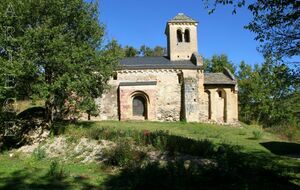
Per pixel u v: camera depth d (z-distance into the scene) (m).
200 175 15.86
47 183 15.66
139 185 14.95
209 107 48.50
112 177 16.95
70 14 29.92
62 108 34.12
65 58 26.53
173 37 51.00
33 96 26.23
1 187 14.83
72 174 17.69
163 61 49.62
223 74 51.31
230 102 48.75
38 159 22.48
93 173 18.02
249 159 20.31
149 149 20.81
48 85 26.08
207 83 48.12
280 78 14.18
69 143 25.34
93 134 25.64
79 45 29.48
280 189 14.54
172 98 46.97
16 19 27.59
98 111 31.89
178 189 14.30
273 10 13.05
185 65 47.38
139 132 24.66
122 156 19.16
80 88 27.25
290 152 25.03
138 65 47.00
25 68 25.17
